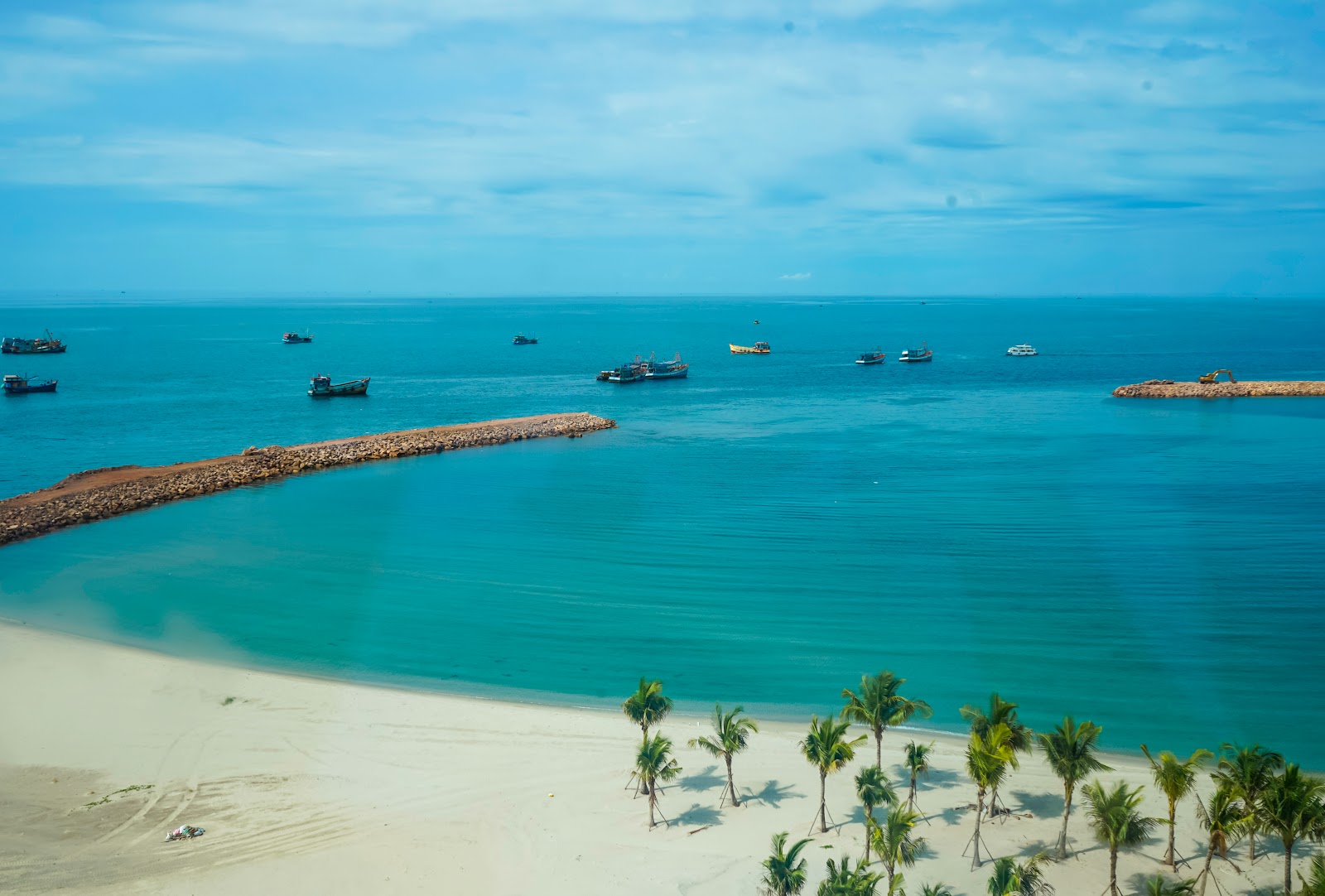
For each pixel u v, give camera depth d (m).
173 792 36.12
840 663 49.56
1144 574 62.84
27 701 44.19
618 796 36.16
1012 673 48.00
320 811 34.88
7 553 70.06
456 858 32.00
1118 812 28.98
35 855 31.70
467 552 69.81
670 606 58.28
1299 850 31.91
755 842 32.72
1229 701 44.62
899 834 28.52
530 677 48.19
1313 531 71.88
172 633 53.97
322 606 58.59
